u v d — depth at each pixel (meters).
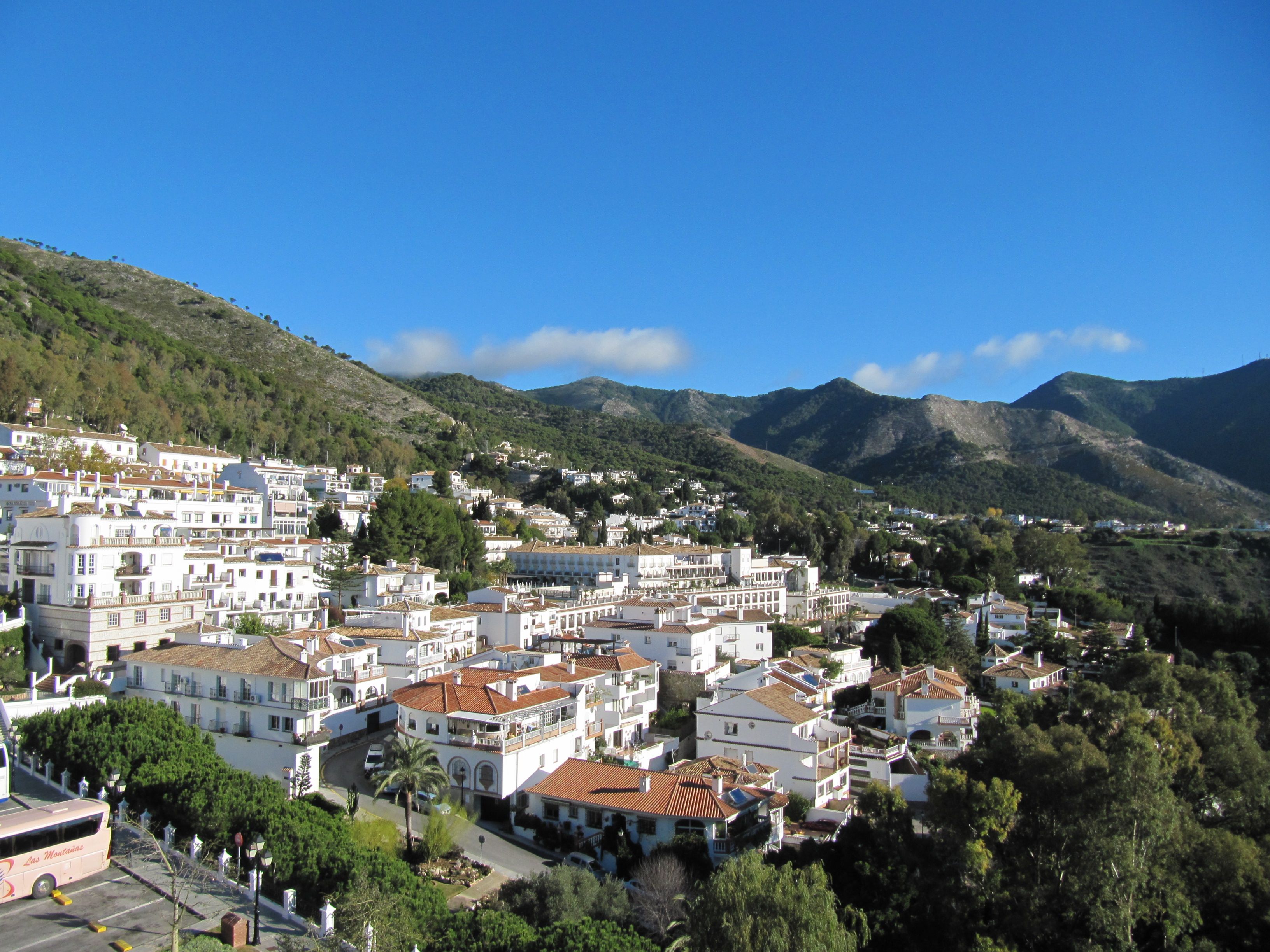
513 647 100.25
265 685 67.00
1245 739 68.62
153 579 87.25
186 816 47.72
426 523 142.12
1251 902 54.31
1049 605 197.00
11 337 196.00
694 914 43.25
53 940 36.75
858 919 50.16
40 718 58.66
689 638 100.06
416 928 39.59
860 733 94.69
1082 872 52.97
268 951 37.12
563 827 63.12
